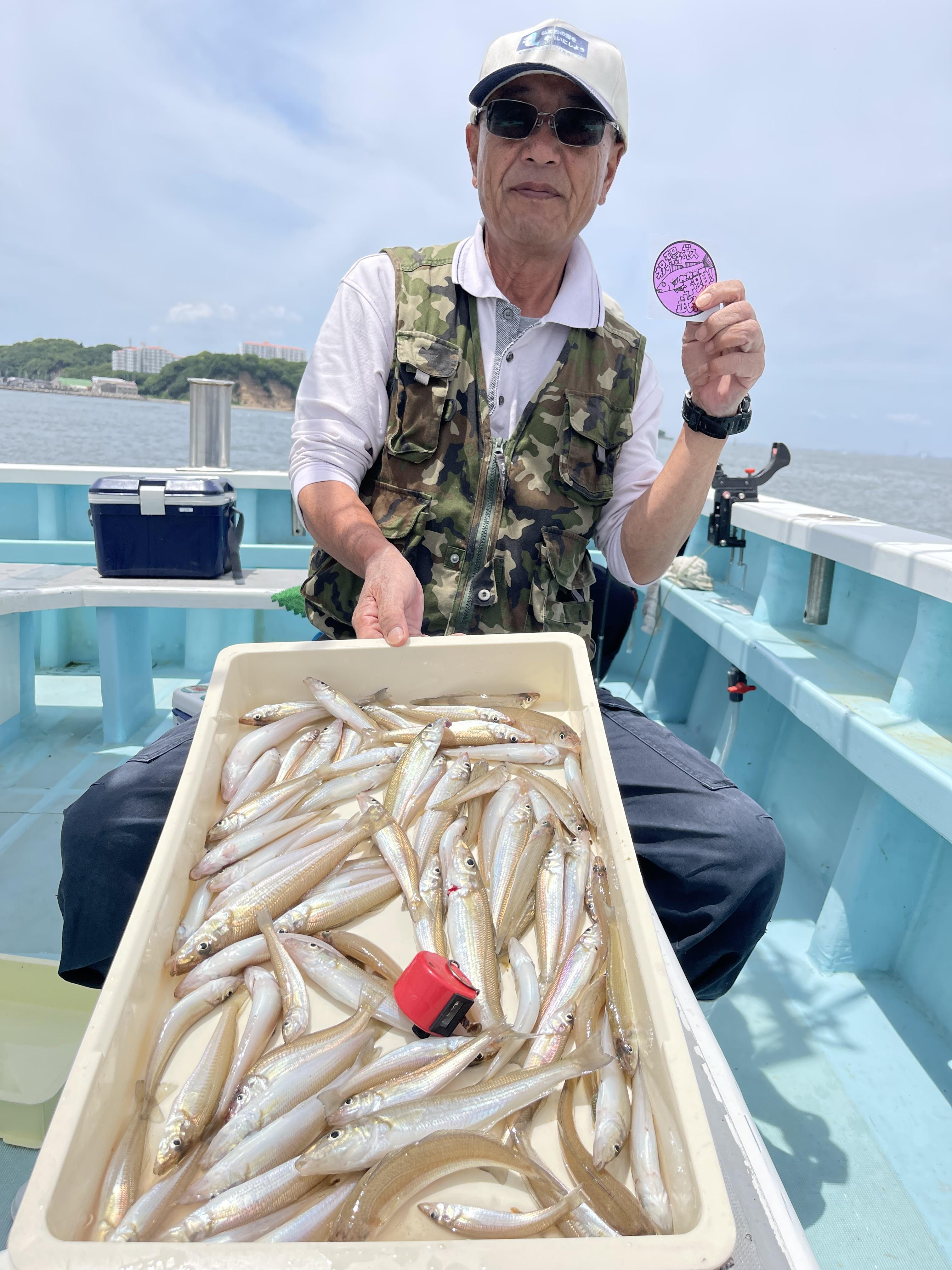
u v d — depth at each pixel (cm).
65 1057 144
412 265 176
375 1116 67
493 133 160
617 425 174
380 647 120
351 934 89
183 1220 62
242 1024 81
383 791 108
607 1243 54
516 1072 72
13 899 215
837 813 236
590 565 181
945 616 196
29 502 415
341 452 170
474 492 168
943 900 191
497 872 97
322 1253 53
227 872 93
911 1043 179
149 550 330
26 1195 57
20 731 326
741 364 141
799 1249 78
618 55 163
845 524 250
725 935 141
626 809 143
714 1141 78
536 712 117
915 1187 146
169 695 369
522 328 172
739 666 276
